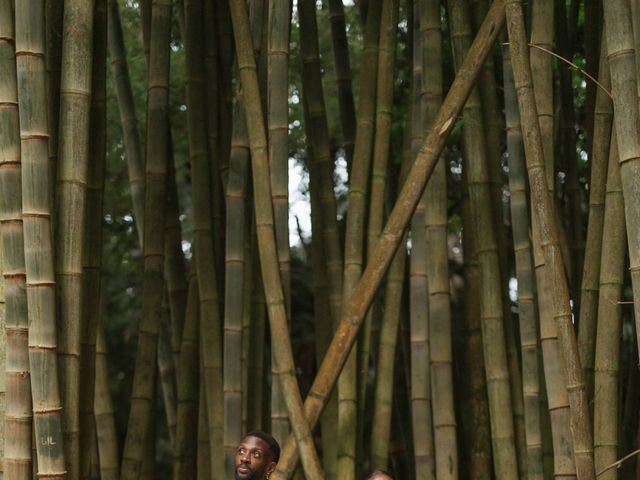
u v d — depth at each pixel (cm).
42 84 381
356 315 405
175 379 620
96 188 438
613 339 406
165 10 511
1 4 385
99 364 546
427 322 478
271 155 453
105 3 449
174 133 843
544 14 428
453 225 769
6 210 380
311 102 520
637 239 349
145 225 504
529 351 432
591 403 431
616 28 360
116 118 845
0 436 389
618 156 390
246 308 511
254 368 502
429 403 473
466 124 461
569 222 564
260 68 505
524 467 467
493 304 448
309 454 395
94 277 431
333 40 555
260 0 470
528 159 381
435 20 467
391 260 406
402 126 728
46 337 372
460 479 564
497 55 654
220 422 493
